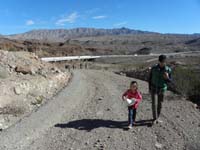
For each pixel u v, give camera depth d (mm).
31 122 11039
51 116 11930
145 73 28047
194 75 18156
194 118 11281
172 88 17500
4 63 19703
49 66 26094
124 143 8758
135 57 79750
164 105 13555
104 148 8375
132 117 10375
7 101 12852
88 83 22609
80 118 11680
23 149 8430
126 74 32094
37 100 14578
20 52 25719
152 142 8781
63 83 22344
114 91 18344
